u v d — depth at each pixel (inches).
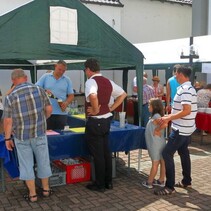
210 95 305.6
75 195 167.6
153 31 595.5
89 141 169.2
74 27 182.4
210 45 316.2
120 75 514.3
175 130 164.1
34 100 149.5
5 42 164.2
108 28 192.9
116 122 220.1
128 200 161.8
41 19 173.0
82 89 482.0
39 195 166.9
